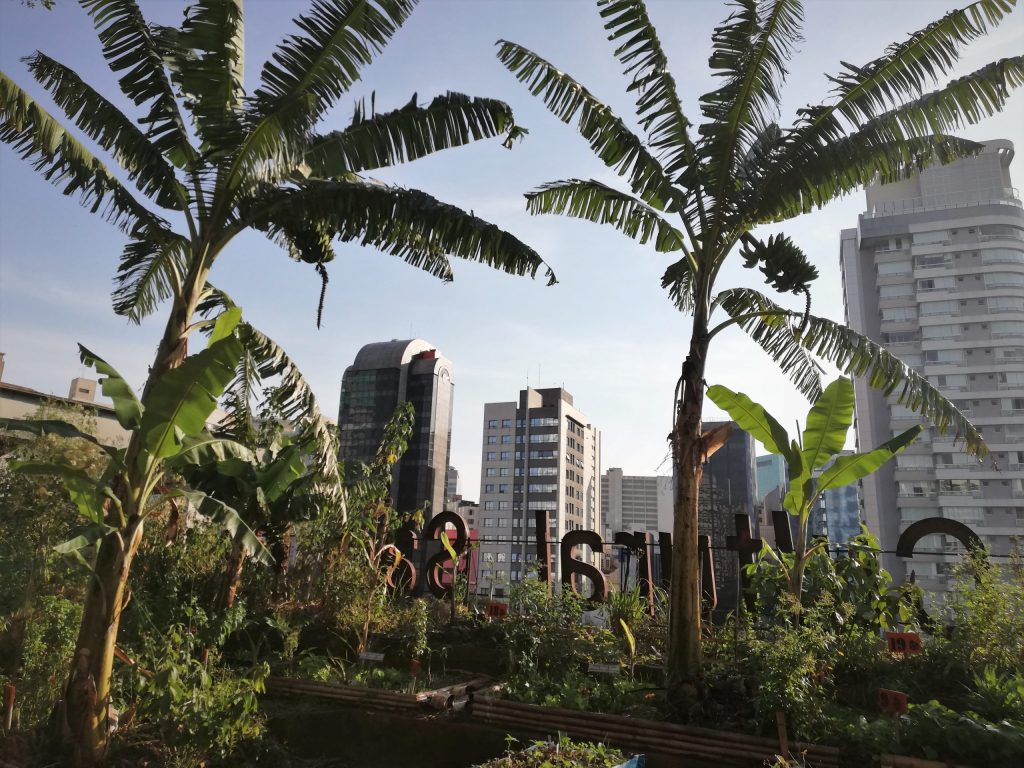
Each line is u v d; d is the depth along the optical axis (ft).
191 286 20.34
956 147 23.32
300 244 23.89
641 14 23.12
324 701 23.93
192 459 21.08
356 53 20.43
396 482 245.45
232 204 20.68
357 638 30.17
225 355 18.30
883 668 22.97
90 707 17.52
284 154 19.54
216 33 19.48
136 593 27.17
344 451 252.62
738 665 21.68
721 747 18.28
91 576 18.22
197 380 18.26
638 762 16.39
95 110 20.93
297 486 32.99
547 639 26.91
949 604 24.52
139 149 21.06
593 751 16.58
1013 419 156.76
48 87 20.88
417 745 21.29
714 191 23.67
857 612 26.17
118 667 21.99
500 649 28.04
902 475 158.30
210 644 26.00
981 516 151.23
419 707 22.52
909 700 21.22
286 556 35.99
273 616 31.58
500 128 21.66
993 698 19.26
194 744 17.56
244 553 31.14
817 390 28.04
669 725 18.94
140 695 19.71
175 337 19.88
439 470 250.57
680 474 22.13
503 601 33.32
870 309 175.83
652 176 24.21
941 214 172.45
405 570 37.58
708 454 22.67
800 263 22.34
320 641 30.89
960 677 21.77
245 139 19.72
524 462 305.12
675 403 22.84
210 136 19.60
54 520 24.90
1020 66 20.93
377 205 21.31
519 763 15.72
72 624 21.72
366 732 21.90
